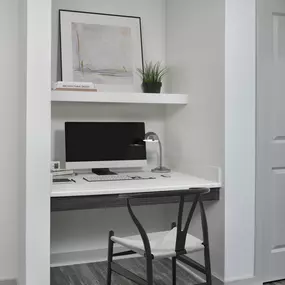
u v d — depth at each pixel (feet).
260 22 9.20
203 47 9.71
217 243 9.25
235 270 9.12
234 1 8.93
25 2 7.97
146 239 6.95
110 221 11.16
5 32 9.24
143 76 10.92
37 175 7.82
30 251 7.82
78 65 10.63
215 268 9.34
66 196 8.10
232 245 9.07
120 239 7.82
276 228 9.56
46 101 7.84
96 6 10.96
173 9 11.18
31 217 7.80
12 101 9.33
